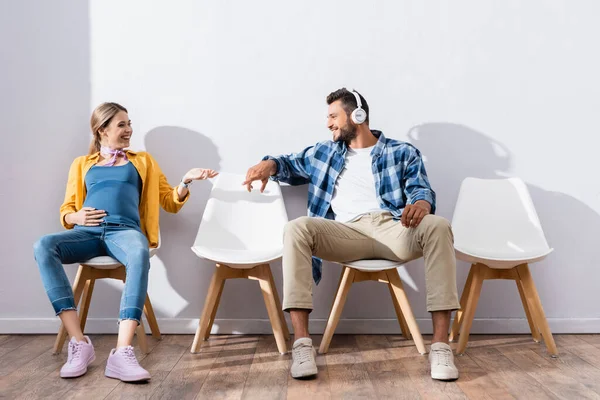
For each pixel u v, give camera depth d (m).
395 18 2.55
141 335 2.17
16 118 2.53
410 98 2.54
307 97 2.54
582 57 2.56
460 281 2.53
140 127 2.54
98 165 2.34
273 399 1.62
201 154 2.55
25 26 2.53
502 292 2.54
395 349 2.22
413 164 2.30
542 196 2.55
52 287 1.95
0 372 1.90
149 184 2.37
